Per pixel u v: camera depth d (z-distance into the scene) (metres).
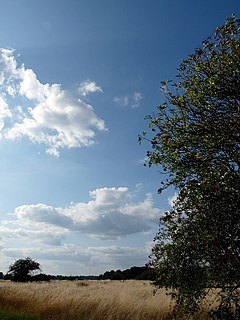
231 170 7.48
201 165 7.53
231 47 7.39
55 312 15.45
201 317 10.48
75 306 15.62
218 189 7.54
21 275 56.75
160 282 8.93
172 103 7.71
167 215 8.31
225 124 7.36
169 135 7.64
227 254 7.62
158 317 13.94
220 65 7.45
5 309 15.71
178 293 8.75
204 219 7.81
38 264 58.44
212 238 7.75
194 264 8.26
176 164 7.61
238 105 7.39
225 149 7.27
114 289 23.72
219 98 7.44
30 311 15.60
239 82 7.25
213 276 8.02
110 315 14.41
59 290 20.34
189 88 7.62
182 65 7.87
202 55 7.69
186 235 8.09
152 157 7.80
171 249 8.34
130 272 80.31
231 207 7.52
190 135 7.47
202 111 7.48
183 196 8.03
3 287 20.84
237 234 7.63
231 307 8.14
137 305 15.16
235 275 7.66
